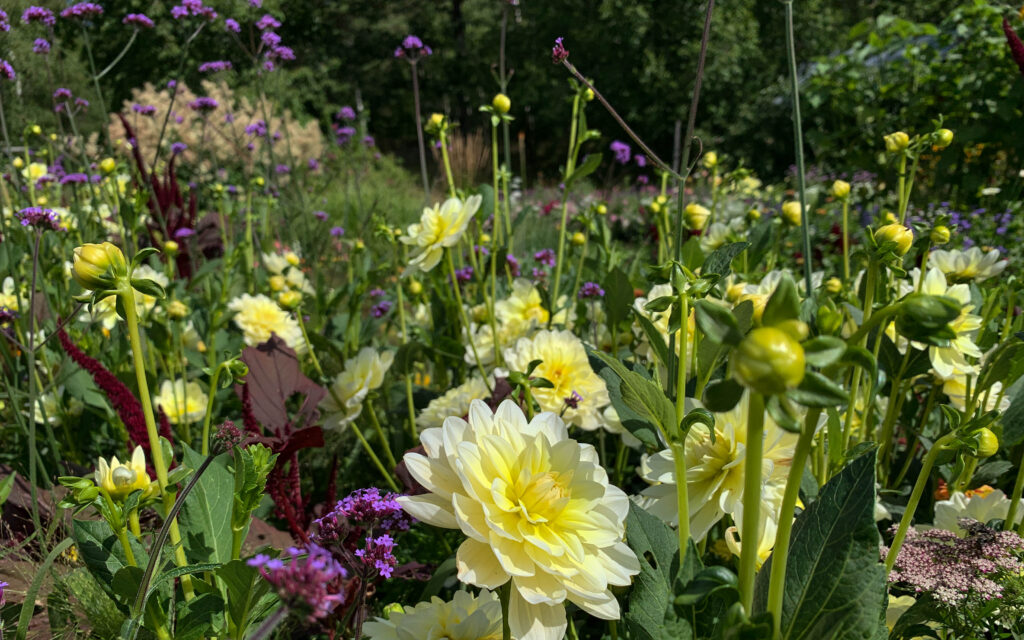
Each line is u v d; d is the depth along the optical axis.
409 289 2.64
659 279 1.13
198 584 1.04
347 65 19.44
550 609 0.88
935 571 1.04
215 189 3.65
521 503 0.87
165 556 1.01
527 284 2.43
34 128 3.15
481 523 0.87
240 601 0.93
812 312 1.49
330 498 1.70
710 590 0.65
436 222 1.99
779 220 2.29
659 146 17.42
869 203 5.80
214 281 3.29
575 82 2.27
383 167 13.76
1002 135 5.37
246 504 0.96
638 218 7.11
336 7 18.09
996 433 1.20
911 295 0.59
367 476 2.34
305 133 9.55
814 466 1.35
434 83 19.67
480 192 2.24
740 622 0.63
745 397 1.03
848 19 17.55
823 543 0.80
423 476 0.89
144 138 7.73
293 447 1.54
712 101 16.52
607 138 17.16
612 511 0.90
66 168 4.14
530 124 17.77
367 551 0.98
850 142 6.48
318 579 0.60
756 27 16.86
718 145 15.36
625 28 16.44
